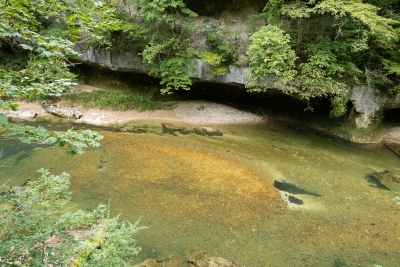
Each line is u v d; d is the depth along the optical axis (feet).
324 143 43.04
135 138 42.06
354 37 37.40
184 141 41.83
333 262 21.81
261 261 21.49
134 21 48.29
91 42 46.50
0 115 8.39
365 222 26.37
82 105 51.16
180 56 44.62
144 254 21.44
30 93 11.17
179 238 23.30
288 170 34.94
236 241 23.35
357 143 43.14
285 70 36.35
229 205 27.81
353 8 31.17
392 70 36.19
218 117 51.16
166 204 27.45
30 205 12.24
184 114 51.57
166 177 31.99
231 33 45.80
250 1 46.68
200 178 32.17
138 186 30.01
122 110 51.13
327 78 36.22
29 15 11.09
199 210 26.86
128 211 26.16
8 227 11.01
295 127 48.78
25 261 11.20
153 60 47.47
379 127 44.75
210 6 48.67
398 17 35.99
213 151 38.96
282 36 35.63
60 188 16.26
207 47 47.29
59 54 10.69
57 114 49.03
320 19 38.88
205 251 22.07
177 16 41.83
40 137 9.22
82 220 15.46
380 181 33.30
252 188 30.73
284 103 50.57
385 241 24.12
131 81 55.83
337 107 39.96
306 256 22.24
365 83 40.19
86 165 33.45
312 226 25.54
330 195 30.30
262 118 51.85
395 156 39.65
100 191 28.78
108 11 13.42
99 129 45.09
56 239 14.39
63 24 43.80
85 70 58.44
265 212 27.07
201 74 47.06
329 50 36.11
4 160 33.17
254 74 39.14
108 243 16.06
